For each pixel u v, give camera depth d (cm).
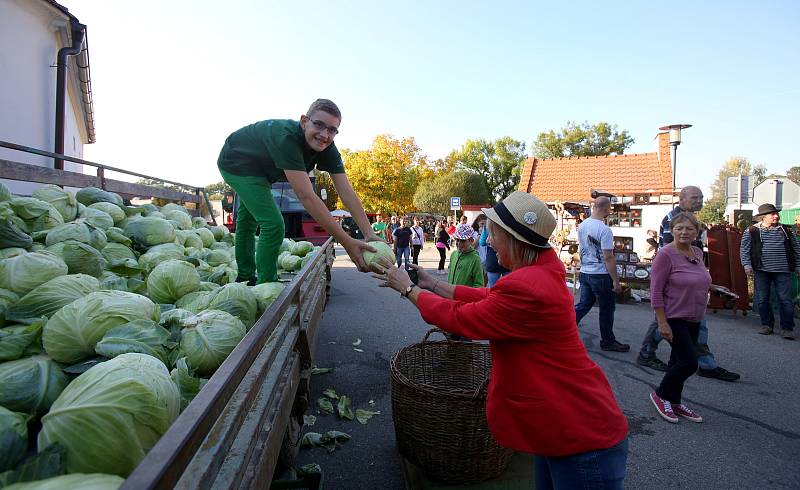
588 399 206
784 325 736
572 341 213
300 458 374
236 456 146
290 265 567
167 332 216
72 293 236
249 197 365
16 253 276
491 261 736
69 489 110
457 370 395
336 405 471
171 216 571
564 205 1516
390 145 3972
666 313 434
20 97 951
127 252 383
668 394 449
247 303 285
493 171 6925
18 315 219
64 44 1115
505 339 212
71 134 1432
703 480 355
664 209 1447
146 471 86
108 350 186
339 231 303
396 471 358
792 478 359
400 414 319
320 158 374
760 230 757
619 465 207
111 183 586
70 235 334
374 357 618
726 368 598
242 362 146
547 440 206
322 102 320
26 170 430
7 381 166
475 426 287
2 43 903
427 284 280
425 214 4666
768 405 489
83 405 139
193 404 114
